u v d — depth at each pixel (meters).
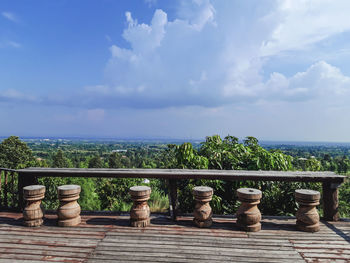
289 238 3.03
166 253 2.63
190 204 4.77
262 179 3.53
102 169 4.02
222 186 4.85
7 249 2.73
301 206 3.32
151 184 8.46
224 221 3.62
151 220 3.61
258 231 3.24
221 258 2.54
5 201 4.11
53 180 7.61
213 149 5.17
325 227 3.37
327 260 2.53
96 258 2.54
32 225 3.35
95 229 3.27
